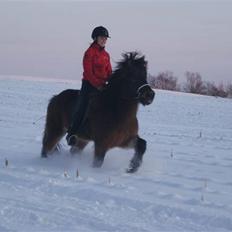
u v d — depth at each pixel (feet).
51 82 208.03
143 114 107.96
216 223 24.89
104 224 24.22
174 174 37.96
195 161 44.42
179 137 65.26
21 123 73.41
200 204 28.40
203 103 155.53
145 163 42.06
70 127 40.40
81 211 26.37
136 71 36.40
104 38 39.88
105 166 40.22
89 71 39.19
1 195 29.86
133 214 26.16
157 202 28.58
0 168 38.86
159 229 23.73
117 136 37.45
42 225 23.97
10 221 24.48
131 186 32.99
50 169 38.86
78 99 39.83
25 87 168.66
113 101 37.35
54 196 29.76
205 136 69.41
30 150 47.96
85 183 33.42
